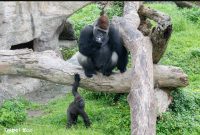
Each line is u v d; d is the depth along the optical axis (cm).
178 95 1452
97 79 1334
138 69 1188
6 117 1348
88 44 1259
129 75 1335
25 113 1398
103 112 1406
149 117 1082
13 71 1319
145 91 1135
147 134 1039
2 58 1301
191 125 1317
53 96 1695
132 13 1562
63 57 1984
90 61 1306
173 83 1384
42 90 1755
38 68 1327
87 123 1315
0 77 1609
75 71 1340
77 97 1306
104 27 1215
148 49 1259
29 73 1333
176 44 2144
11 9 1627
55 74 1334
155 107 1139
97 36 1213
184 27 2397
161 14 1533
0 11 1600
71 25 2070
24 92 1694
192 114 1411
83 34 1258
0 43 1617
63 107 1522
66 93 1719
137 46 1246
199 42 2177
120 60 1327
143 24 1670
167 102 1392
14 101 1448
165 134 1269
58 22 1838
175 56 1969
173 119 1331
